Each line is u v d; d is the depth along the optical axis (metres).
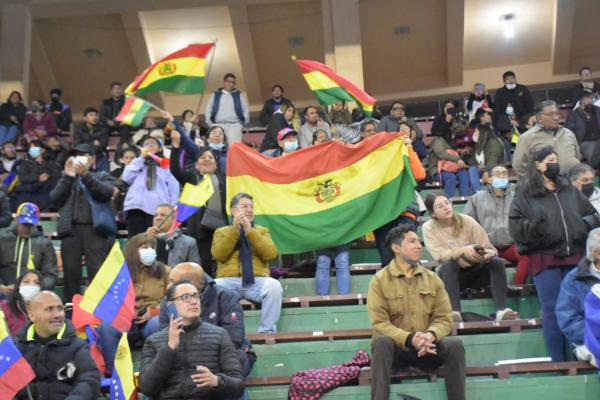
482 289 8.06
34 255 8.77
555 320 7.19
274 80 20.70
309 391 6.70
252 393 6.81
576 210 7.34
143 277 7.59
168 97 21.03
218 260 8.00
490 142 12.40
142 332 7.34
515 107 14.55
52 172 12.20
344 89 10.37
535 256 7.36
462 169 12.08
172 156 9.38
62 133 16.12
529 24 19.70
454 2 18.34
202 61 9.70
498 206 8.74
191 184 8.75
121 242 10.30
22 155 14.94
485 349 7.34
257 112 20.78
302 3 18.31
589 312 6.51
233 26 18.70
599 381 6.62
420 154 12.69
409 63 20.44
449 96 20.70
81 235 9.01
